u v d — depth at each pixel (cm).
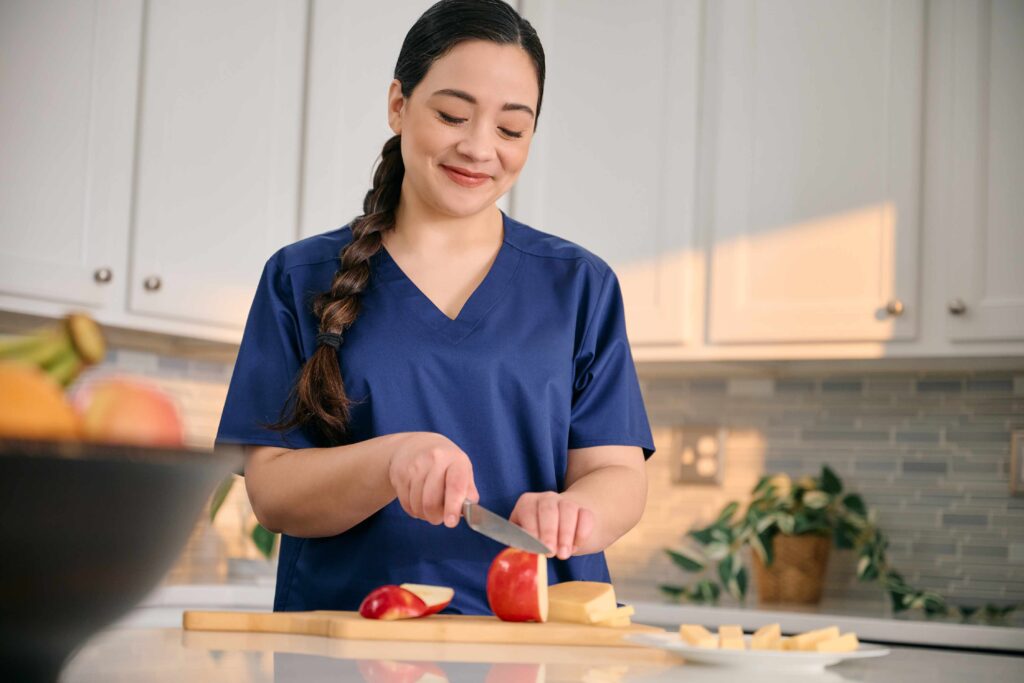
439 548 124
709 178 263
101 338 46
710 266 261
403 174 142
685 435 300
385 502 115
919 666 93
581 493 119
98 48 241
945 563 270
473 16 129
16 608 44
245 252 257
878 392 281
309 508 117
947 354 239
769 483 277
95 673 66
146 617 239
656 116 269
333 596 126
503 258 138
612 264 270
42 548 43
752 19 262
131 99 245
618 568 304
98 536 44
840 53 253
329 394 126
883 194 246
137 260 243
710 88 265
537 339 133
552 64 278
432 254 137
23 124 230
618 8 274
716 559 276
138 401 46
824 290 250
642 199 268
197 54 252
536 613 105
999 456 267
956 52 243
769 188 257
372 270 136
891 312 242
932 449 274
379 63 272
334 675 70
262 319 135
